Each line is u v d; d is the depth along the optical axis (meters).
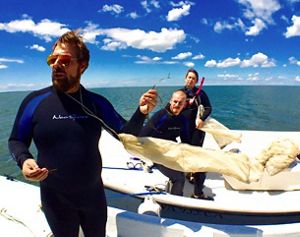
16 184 2.71
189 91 3.69
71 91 1.55
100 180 1.75
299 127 11.08
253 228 2.13
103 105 1.70
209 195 3.40
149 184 3.46
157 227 2.15
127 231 2.22
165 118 3.11
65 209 1.66
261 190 3.43
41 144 1.54
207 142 4.92
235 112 14.70
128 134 1.79
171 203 3.06
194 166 2.07
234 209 2.98
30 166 1.39
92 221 1.76
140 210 2.68
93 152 1.62
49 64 1.50
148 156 1.97
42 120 1.51
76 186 1.59
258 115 13.68
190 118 3.69
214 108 16.41
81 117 1.56
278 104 18.47
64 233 1.71
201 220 3.20
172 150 2.02
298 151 2.72
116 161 4.11
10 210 2.33
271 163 2.71
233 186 3.45
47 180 1.58
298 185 3.41
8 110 16.36
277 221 3.18
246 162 2.20
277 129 10.78
